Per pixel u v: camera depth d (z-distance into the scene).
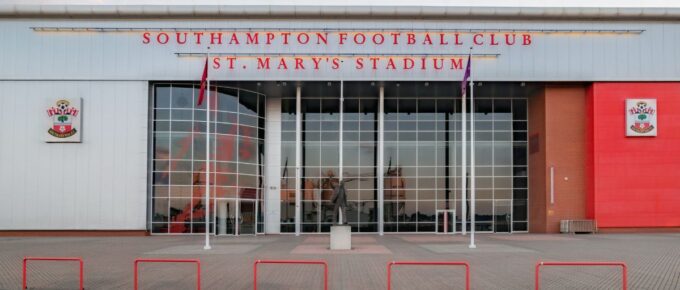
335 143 45.75
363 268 21.00
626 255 25.77
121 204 40.75
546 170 42.88
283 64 41.31
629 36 42.44
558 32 42.06
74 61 41.25
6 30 41.25
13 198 40.69
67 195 40.78
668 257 24.84
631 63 42.28
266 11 41.16
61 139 40.81
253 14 41.25
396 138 45.91
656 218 41.84
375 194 45.44
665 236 38.62
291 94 45.31
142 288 16.31
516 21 42.00
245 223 43.44
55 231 40.59
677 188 41.97
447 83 42.12
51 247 30.41
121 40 41.41
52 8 40.72
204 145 41.84
